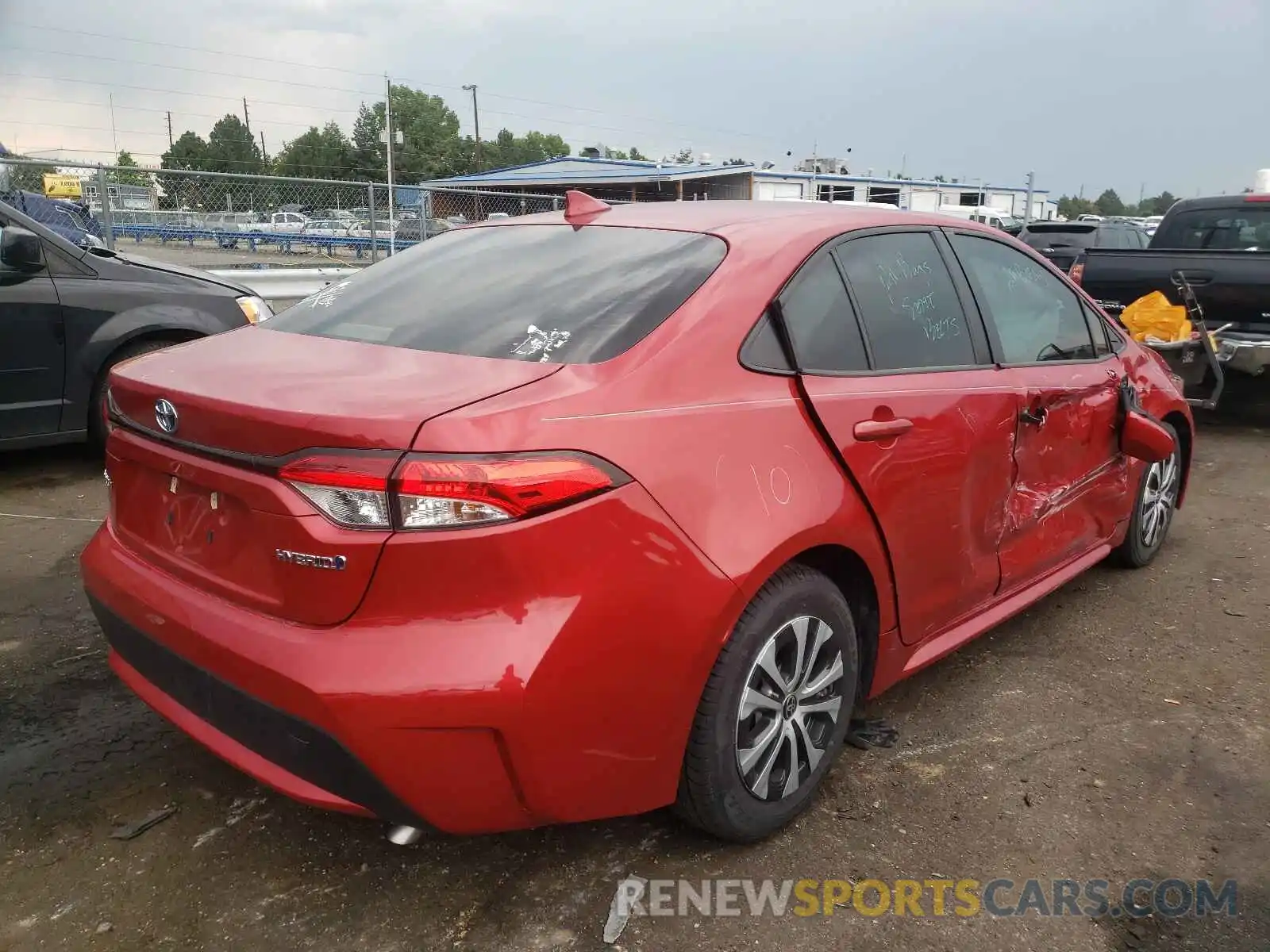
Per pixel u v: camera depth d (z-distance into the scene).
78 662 3.48
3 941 2.17
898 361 2.90
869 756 3.02
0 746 2.94
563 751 2.06
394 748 1.95
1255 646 3.89
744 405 2.39
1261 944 2.28
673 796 2.33
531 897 2.37
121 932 2.21
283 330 2.78
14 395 5.48
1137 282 7.97
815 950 2.23
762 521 2.31
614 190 39.25
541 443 2.02
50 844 2.50
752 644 2.35
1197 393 7.61
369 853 2.51
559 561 2.00
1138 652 3.82
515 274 2.77
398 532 1.94
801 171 46.00
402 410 1.99
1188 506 5.84
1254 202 8.77
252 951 2.18
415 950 2.19
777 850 2.57
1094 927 2.32
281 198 11.55
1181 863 2.56
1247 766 3.02
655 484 2.14
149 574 2.40
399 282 2.95
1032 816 2.74
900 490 2.74
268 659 2.02
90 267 5.76
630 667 2.10
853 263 2.89
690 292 2.48
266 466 2.04
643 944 2.23
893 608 2.83
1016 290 3.58
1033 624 4.07
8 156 9.62
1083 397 3.69
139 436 2.42
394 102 86.25
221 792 2.75
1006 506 3.29
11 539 4.70
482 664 1.94
